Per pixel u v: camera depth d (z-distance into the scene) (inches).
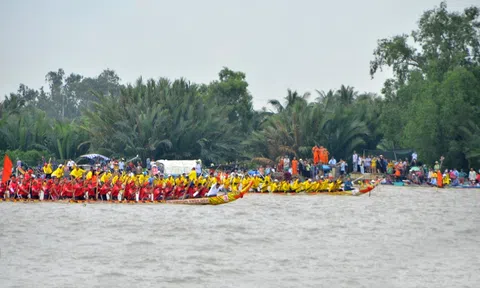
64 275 1486.2
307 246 1845.5
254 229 2112.5
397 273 1544.0
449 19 5000.0
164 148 4677.7
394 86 5093.5
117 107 4709.6
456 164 4407.0
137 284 1425.9
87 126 4815.5
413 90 4766.2
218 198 2716.5
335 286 1430.9
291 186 3378.4
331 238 1979.6
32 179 2837.1
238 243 1875.0
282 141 4847.4
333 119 4825.3
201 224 2188.7
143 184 2800.2
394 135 4813.0
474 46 4940.9
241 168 4626.0
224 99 5703.7
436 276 1521.9
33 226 2114.9
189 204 2755.9
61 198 2795.3
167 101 4768.7
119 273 1509.6
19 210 2477.9
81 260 1630.2
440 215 2534.5
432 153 4379.9
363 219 2390.5
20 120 4800.7
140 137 4589.1
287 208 2679.6
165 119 4603.8
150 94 4822.8
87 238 1918.1
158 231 2042.3
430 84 4478.3
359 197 3235.7
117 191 2765.7
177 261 1630.2
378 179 3693.4
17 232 2007.9
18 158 4345.5
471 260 1686.8
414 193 3513.8
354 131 4790.8
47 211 2455.7
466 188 4008.4
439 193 3533.5
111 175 2874.0
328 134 4835.1
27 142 4726.9
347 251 1781.5
